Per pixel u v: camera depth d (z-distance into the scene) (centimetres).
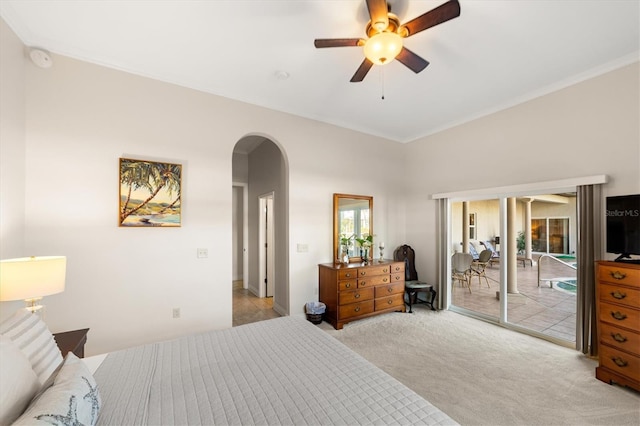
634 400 199
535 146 320
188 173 291
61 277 170
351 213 420
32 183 223
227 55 247
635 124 248
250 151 559
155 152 275
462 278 411
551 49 239
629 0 184
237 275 632
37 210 224
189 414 108
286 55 248
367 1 165
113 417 106
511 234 352
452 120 402
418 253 467
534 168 320
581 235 276
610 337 221
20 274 152
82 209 241
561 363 253
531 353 273
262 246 492
